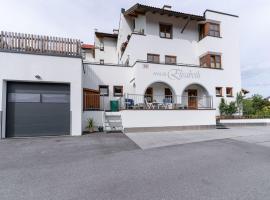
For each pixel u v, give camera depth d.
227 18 19.95
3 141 9.26
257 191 3.80
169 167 5.35
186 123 13.37
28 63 10.70
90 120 12.34
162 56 18.42
